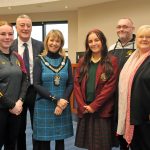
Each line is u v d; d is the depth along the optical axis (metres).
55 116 2.72
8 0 7.75
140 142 2.46
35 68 2.74
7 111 2.59
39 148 2.80
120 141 2.73
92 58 2.70
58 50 2.81
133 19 6.80
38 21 9.08
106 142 2.52
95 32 2.64
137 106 2.35
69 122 2.82
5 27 2.55
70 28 8.66
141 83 2.35
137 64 2.44
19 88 2.63
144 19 6.62
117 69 2.63
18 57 2.72
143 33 2.44
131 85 2.41
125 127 2.46
